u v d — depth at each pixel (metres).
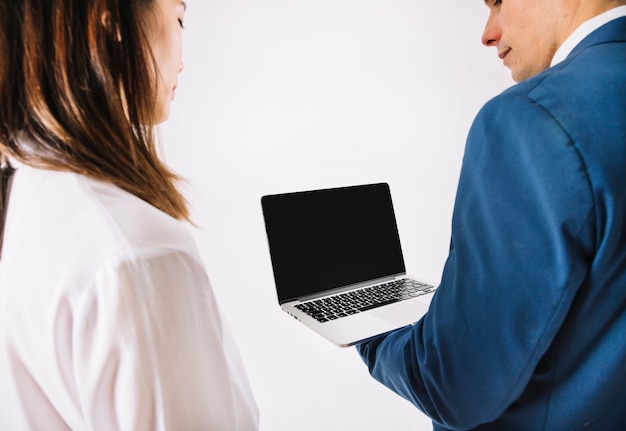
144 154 0.37
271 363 1.16
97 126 0.32
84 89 0.31
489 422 0.44
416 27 1.23
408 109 1.26
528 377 0.35
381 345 0.56
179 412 0.30
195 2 0.98
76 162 0.31
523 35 0.45
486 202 0.36
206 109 1.03
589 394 0.37
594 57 0.35
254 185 1.11
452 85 1.31
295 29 1.09
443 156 1.34
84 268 0.27
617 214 0.29
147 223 0.30
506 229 0.34
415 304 0.85
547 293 0.32
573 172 0.30
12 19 0.30
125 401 0.28
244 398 0.41
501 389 0.36
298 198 0.93
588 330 0.35
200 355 0.32
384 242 1.03
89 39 0.31
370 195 1.04
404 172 1.29
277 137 1.12
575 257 0.30
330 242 0.94
